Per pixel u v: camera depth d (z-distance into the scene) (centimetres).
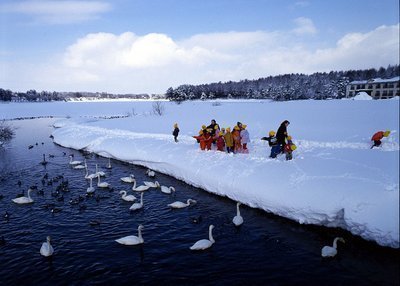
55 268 1098
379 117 2727
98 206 1661
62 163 2731
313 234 1248
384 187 1175
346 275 995
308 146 2020
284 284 973
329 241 1192
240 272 1043
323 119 2962
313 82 9556
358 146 1872
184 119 4588
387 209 1088
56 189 1936
